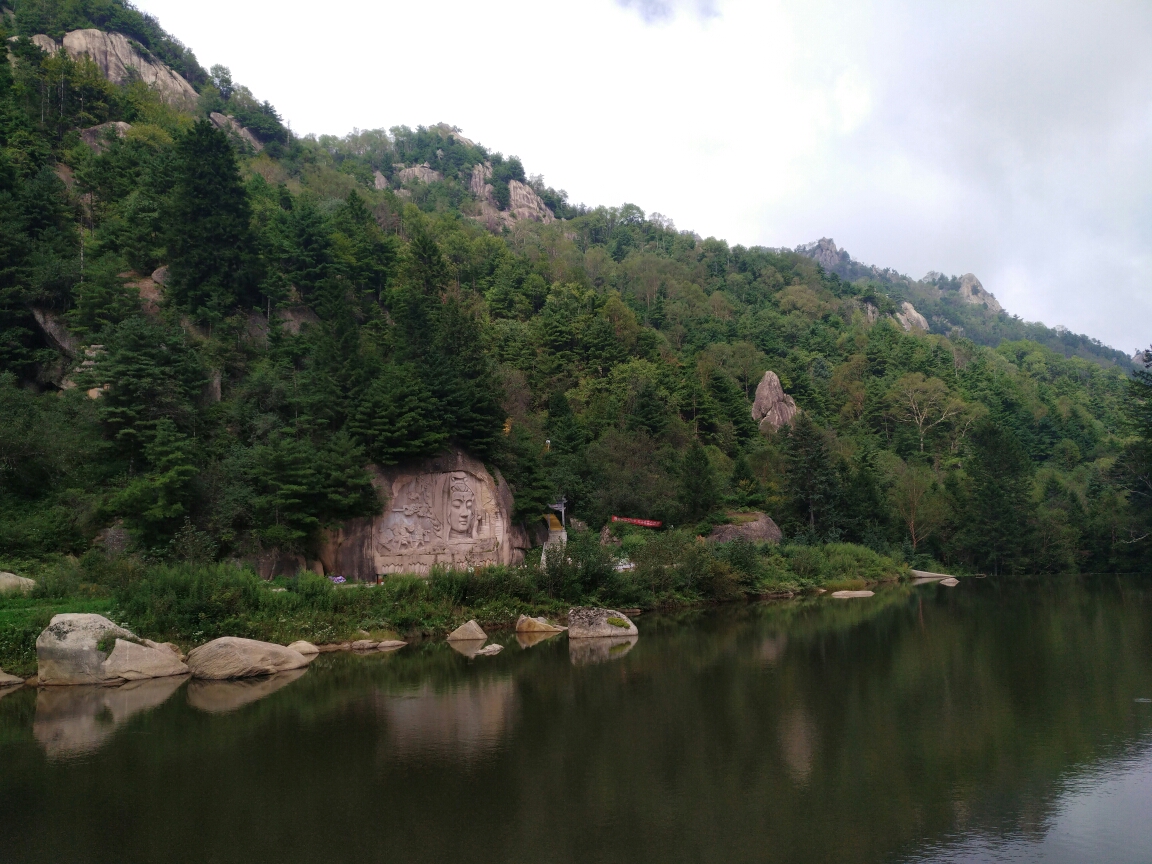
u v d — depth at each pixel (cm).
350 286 8262
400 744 2253
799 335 17325
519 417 8600
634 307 15488
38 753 2177
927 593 7106
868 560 8075
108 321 5762
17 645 3044
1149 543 9188
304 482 4906
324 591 4009
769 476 9544
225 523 4656
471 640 4178
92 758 2128
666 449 8800
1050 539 9344
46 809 1770
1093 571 9662
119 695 2867
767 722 2488
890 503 9588
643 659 3662
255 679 3188
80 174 8181
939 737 2303
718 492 8269
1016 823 1644
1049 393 16650
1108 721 2464
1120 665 3409
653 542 6119
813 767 2030
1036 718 2509
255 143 16588
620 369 10338
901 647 3969
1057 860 1459
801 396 13900
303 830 1644
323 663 3538
